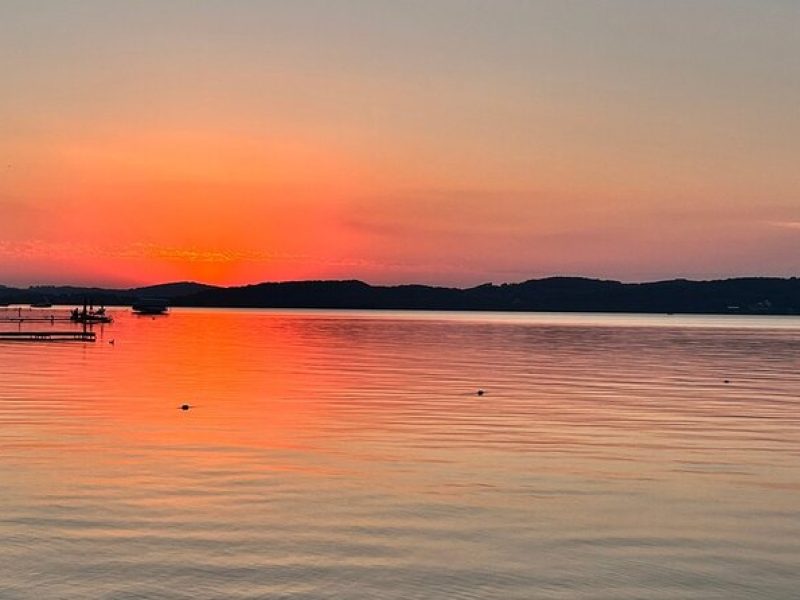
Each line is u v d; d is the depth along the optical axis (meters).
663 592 19.91
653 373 76.56
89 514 25.11
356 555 21.97
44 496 27.02
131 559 21.44
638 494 28.48
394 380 66.38
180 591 19.53
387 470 31.50
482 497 27.77
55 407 47.12
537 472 31.56
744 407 51.06
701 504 27.36
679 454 35.47
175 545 22.50
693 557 22.28
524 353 104.75
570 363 88.44
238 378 66.94
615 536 23.91
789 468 32.88
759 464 33.59
